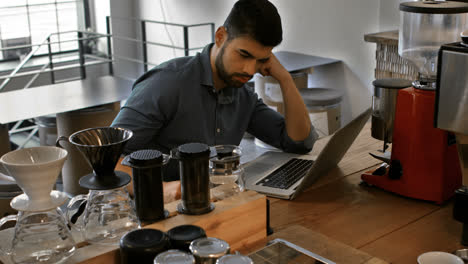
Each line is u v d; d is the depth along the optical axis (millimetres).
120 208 938
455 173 1446
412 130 1417
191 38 6195
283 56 4723
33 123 5969
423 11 1336
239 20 1510
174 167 1763
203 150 989
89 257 879
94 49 7078
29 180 806
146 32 6855
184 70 1719
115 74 7031
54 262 854
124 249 840
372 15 4176
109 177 903
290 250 1078
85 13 6945
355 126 1526
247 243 1095
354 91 4500
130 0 6863
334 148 1481
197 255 797
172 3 6301
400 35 1495
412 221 1331
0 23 6348
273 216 1340
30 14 6543
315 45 4727
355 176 1624
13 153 825
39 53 6695
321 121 3674
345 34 4441
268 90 3852
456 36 1370
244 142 4418
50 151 848
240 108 1884
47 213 864
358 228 1284
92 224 926
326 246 1131
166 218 1004
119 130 949
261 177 1584
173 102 1692
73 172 3541
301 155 1800
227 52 1574
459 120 1089
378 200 1456
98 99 3477
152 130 1674
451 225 1310
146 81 1728
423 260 1061
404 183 1468
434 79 1394
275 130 1884
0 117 3082
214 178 1104
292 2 4820
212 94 1747
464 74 1055
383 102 1494
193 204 1012
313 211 1378
